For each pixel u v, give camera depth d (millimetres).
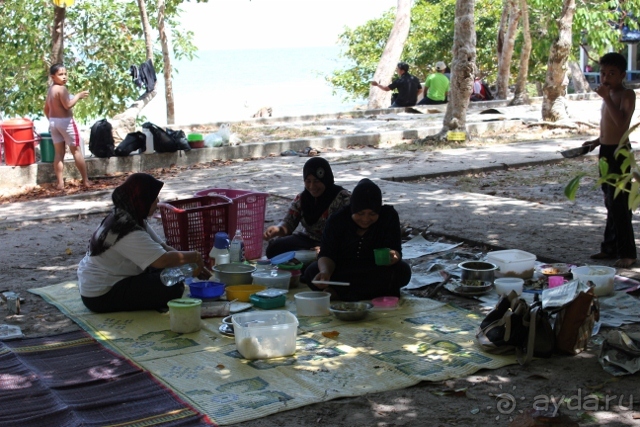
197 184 12273
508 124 18047
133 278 6168
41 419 4293
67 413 4352
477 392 4645
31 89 20203
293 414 4398
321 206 7070
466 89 16109
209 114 43938
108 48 21094
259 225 7742
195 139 14617
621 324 5695
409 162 13875
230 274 6742
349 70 31875
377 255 6176
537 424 4090
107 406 4473
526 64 23125
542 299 5375
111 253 6094
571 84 33969
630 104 6660
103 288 6125
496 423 4258
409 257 7680
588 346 5309
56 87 12266
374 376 4859
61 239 9047
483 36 30641
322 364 5062
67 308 6363
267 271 6801
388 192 11039
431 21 30359
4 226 9812
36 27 20203
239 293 6398
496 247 7914
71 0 13664
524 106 22609
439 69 23344
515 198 10695
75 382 4824
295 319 5312
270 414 4383
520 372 4914
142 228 6211
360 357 5164
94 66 21203
